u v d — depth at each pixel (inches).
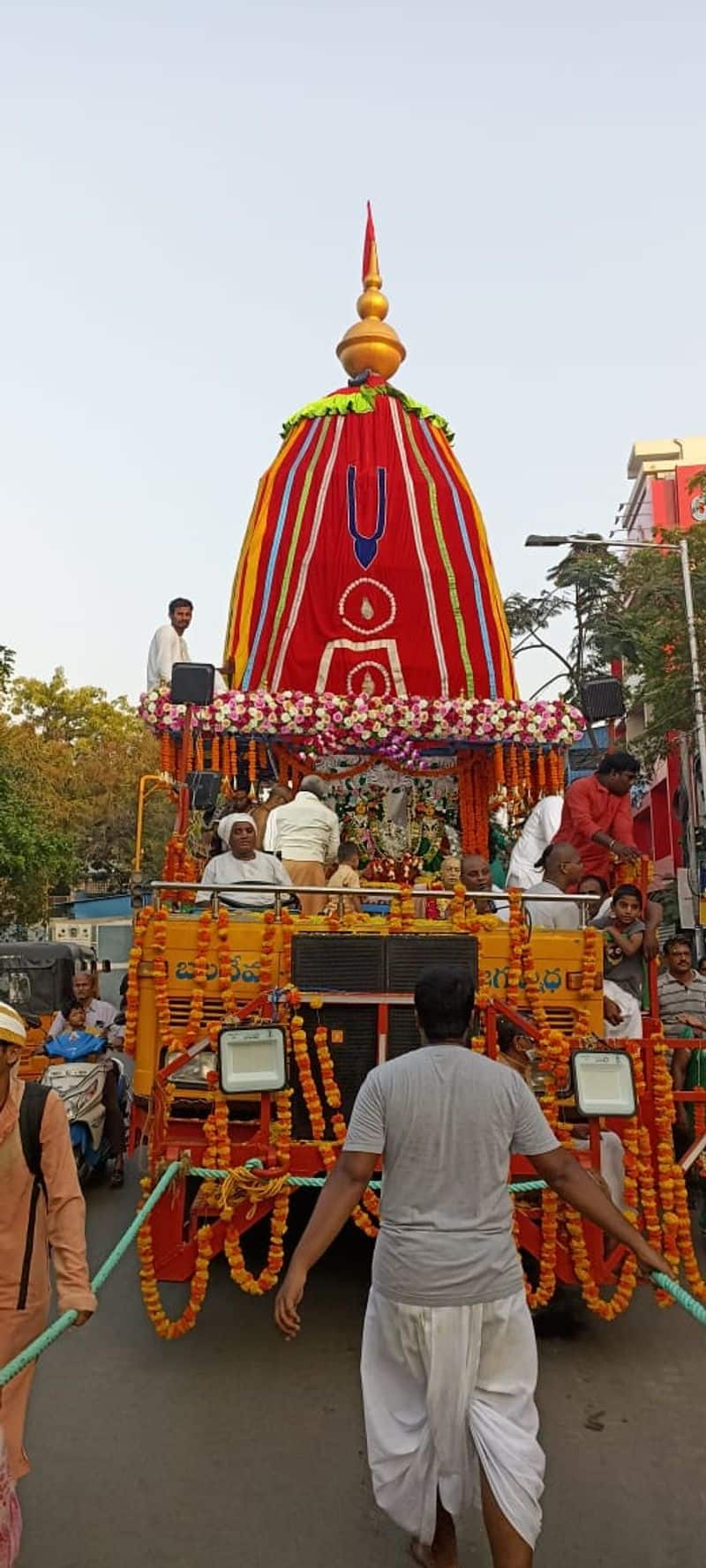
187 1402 184.7
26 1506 151.0
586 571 909.8
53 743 1589.6
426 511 389.4
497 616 391.9
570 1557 139.0
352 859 320.8
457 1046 134.1
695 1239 284.2
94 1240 290.7
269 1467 162.4
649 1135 216.1
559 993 234.8
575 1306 233.9
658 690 903.1
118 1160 356.2
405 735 356.8
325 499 388.2
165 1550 140.5
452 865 298.5
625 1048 217.5
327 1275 251.4
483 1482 119.6
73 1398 186.7
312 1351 207.2
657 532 962.7
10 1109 135.0
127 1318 227.0
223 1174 199.3
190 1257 205.5
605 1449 168.1
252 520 406.6
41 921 1312.7
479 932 231.8
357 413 405.7
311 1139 212.8
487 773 379.9
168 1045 224.5
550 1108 215.0
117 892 1695.4
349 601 378.0
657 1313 229.6
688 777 1006.4
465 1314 122.7
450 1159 126.2
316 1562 138.2
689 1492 155.2
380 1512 149.9
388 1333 126.2
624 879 291.9
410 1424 127.0
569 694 887.7
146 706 351.9
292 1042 214.8
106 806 1590.8
